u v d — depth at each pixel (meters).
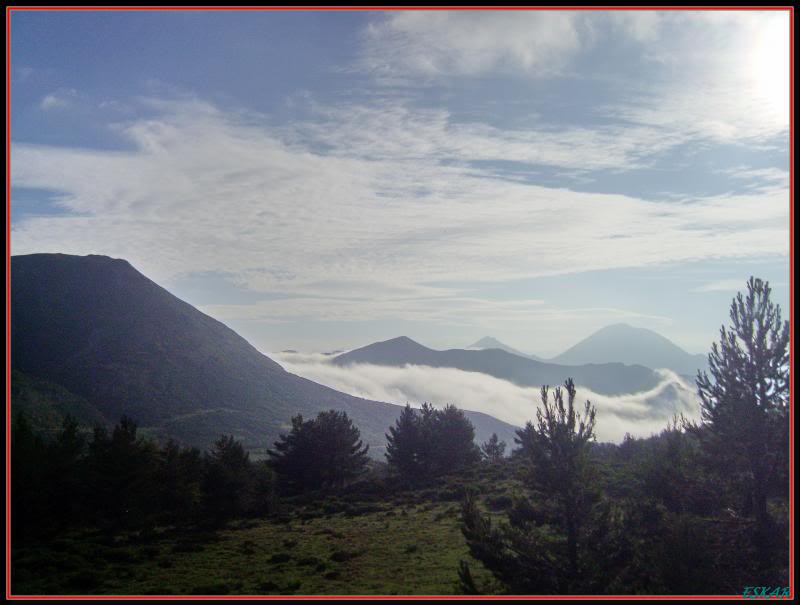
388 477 76.44
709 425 27.53
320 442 72.94
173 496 55.34
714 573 21.73
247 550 40.00
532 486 23.91
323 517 53.66
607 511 23.30
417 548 37.81
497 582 27.39
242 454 58.53
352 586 29.75
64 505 48.53
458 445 78.38
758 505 25.41
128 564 36.62
